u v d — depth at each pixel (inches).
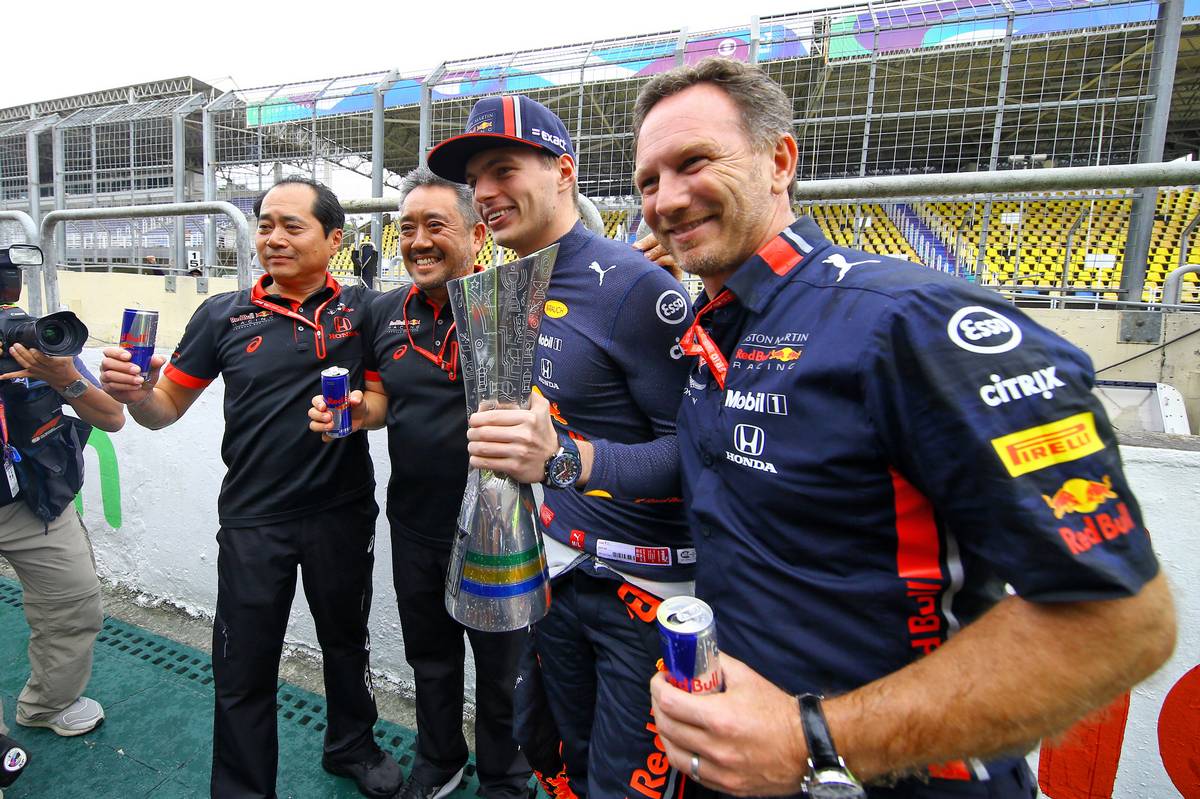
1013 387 25.0
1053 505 23.5
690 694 27.1
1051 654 23.3
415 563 68.0
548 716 59.7
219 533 69.4
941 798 29.6
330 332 69.0
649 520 49.0
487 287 37.8
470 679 89.3
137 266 269.7
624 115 308.3
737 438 33.7
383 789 73.3
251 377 67.1
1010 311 27.4
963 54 224.4
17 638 103.7
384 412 71.6
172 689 92.6
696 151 35.0
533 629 56.7
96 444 119.3
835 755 25.6
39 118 388.8
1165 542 54.8
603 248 53.7
